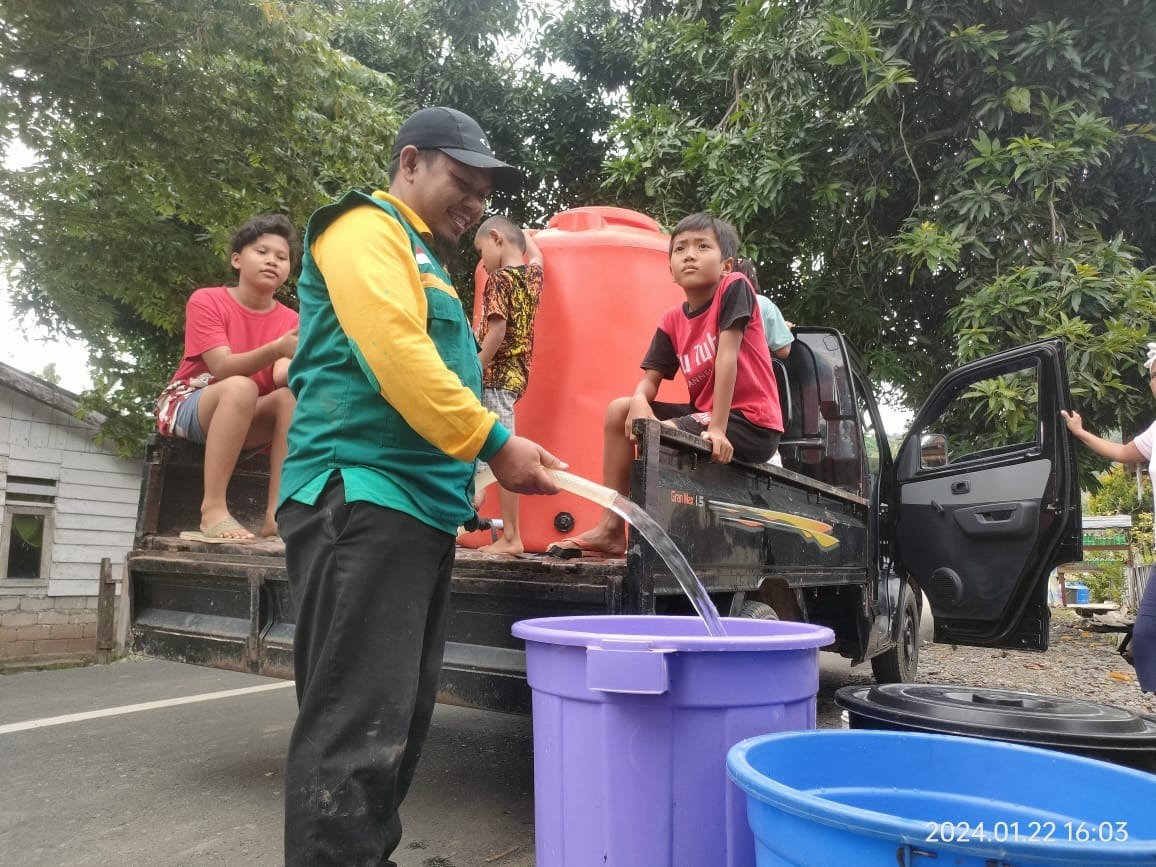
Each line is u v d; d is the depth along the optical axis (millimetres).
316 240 1800
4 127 7531
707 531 2838
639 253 4156
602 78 12133
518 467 1683
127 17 7109
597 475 4004
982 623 4785
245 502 4074
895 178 8734
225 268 9195
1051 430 4543
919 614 5922
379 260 1674
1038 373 4645
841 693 2232
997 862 1077
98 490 9570
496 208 12398
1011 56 7863
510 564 2715
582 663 1677
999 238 7508
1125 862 1040
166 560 3473
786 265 9062
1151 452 4184
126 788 3359
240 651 3232
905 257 8297
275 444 3787
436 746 4051
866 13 8062
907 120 8484
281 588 3146
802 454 4617
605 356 4062
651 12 11945
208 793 3297
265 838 2812
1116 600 12984
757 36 8758
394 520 1664
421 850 2707
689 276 3334
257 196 8602
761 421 3256
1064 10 7758
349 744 1588
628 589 2449
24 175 8148
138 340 10820
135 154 7996
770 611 3240
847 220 8734
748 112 8898
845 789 1626
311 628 1688
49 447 9188
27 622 8906
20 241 8336
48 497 9180
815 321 8977
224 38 7355
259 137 8195
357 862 1562
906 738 1662
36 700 5430
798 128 8570
